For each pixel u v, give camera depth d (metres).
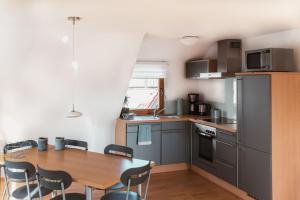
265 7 3.11
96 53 4.57
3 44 3.96
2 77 4.31
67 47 4.32
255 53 4.26
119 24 3.90
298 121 3.92
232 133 4.53
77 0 2.80
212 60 5.60
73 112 4.26
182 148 5.79
